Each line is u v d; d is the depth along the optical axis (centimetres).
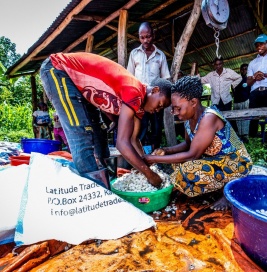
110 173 244
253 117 352
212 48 771
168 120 421
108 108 194
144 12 519
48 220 163
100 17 494
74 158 191
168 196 214
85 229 163
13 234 166
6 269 140
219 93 544
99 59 189
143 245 157
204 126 188
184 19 632
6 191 170
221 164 199
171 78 400
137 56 396
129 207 174
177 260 142
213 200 227
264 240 126
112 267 138
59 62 190
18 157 244
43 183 170
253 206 178
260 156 370
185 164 203
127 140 174
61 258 149
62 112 191
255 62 438
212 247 155
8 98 1541
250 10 561
